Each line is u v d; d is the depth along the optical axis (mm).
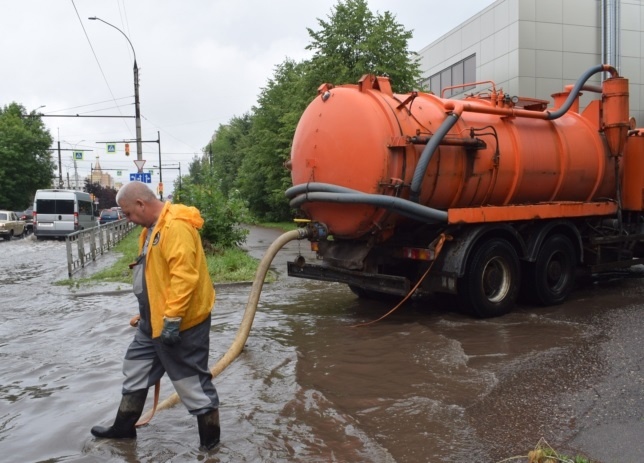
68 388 5207
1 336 7285
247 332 6309
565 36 26000
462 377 5199
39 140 51812
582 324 7133
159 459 3717
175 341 3566
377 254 7715
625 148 9570
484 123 7805
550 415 4336
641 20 26984
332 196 7035
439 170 7254
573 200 9055
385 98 7156
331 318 7883
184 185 16422
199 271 3734
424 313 8062
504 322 7375
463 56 30219
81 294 10344
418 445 3893
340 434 4047
